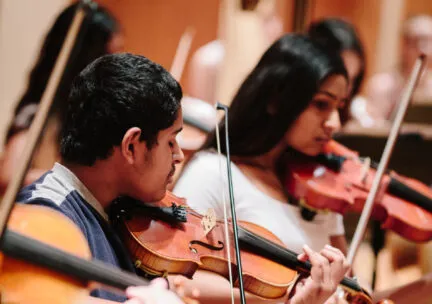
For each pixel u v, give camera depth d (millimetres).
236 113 3979
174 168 3027
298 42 3957
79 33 2744
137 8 9727
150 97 2857
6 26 8102
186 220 3318
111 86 2846
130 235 3102
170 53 9867
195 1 9797
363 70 5465
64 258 2283
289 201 4117
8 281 2230
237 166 3975
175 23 9812
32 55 8219
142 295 2377
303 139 3969
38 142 2465
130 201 3182
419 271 6051
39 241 2262
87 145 2854
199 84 7844
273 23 8211
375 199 4496
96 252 2797
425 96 7172
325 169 4348
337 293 3518
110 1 9625
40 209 2436
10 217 2324
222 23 8180
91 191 2904
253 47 7906
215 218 3393
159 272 3125
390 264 6492
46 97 2557
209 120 5754
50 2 8203
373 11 11750
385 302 3416
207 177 3859
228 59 7844
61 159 2936
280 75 3883
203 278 3664
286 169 4168
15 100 8133
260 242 3486
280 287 3361
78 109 2869
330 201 4062
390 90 9211
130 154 2854
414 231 4438
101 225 2906
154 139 2885
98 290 2791
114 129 2834
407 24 9492
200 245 3287
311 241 4031
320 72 3848
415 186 4727
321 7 11484
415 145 6074
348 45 5312
